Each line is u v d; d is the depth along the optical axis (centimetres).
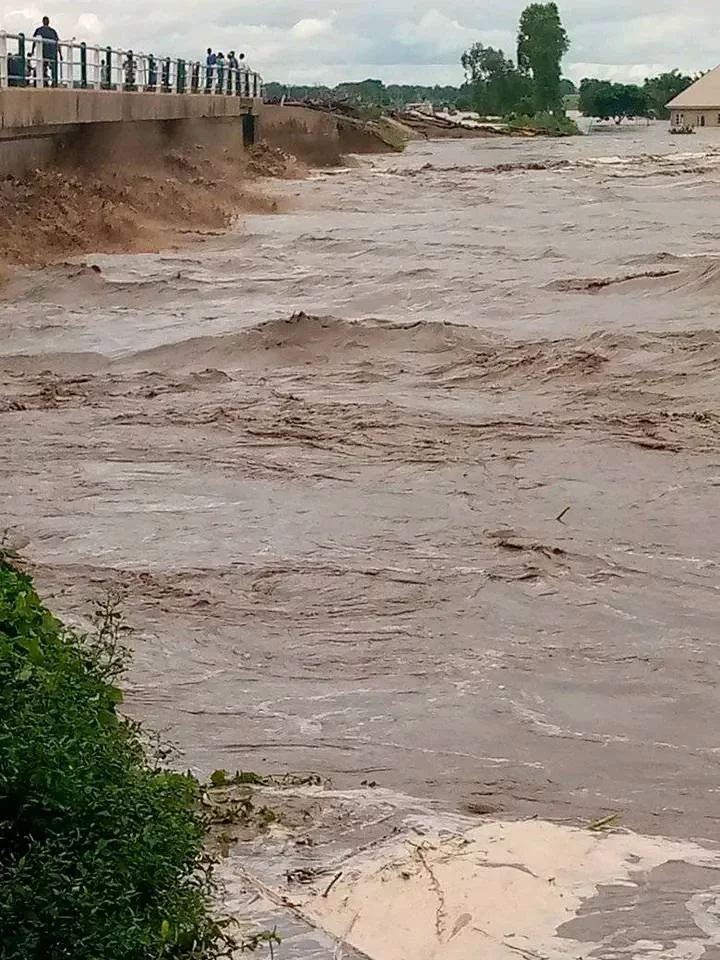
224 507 1491
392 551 1358
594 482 1584
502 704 1037
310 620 1192
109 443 1730
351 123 9925
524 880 732
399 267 3212
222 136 6488
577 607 1229
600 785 906
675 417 1866
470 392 2034
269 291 2877
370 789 879
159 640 1141
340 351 2239
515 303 2711
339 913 688
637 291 2767
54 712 601
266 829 780
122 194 3962
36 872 529
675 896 726
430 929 681
